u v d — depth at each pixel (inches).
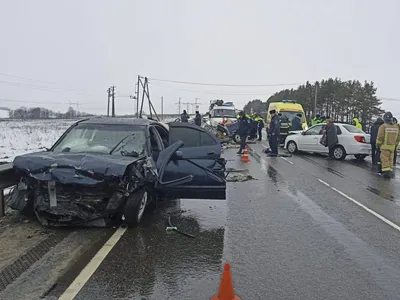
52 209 232.1
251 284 169.9
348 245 224.1
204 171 271.0
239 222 267.7
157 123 326.3
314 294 161.5
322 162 634.2
